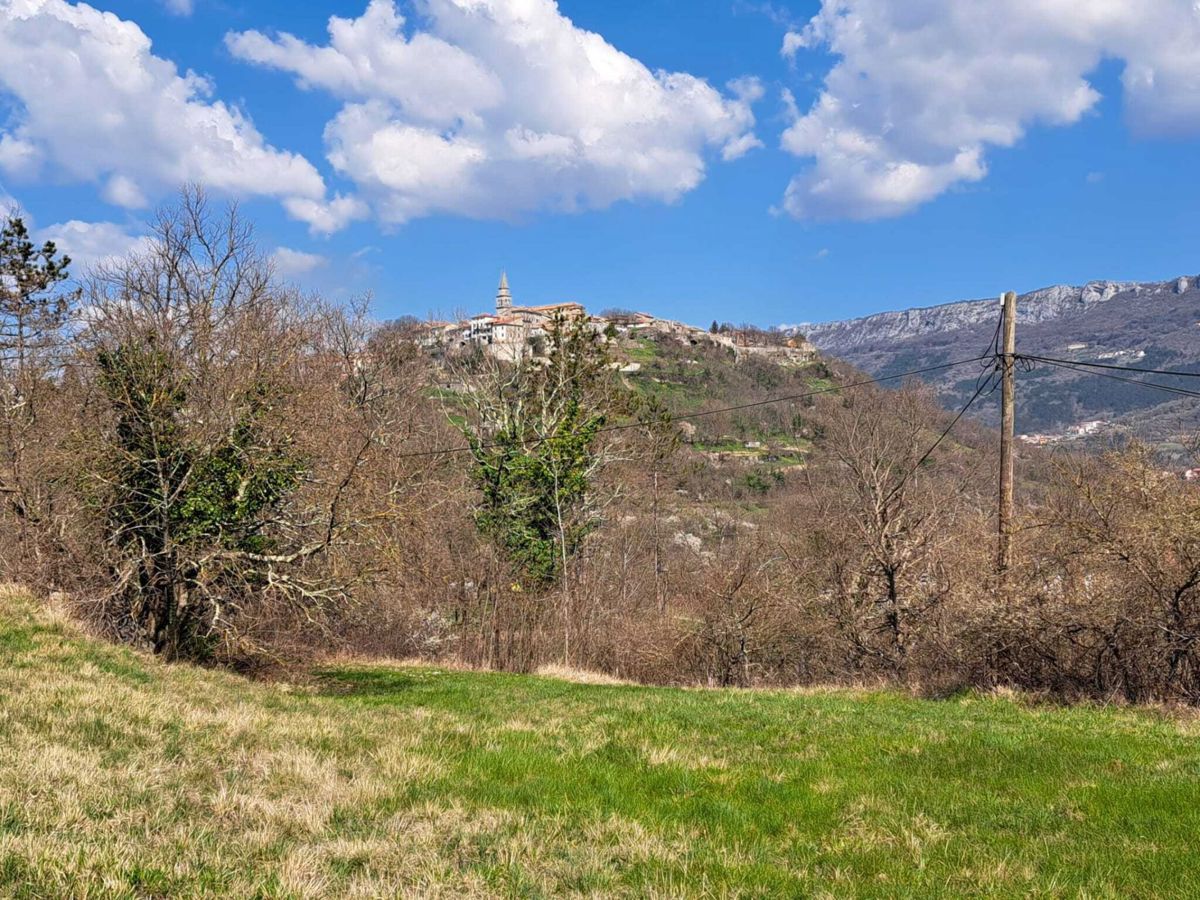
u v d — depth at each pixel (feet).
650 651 99.09
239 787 26.99
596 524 123.24
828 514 100.32
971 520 81.87
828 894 20.39
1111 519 58.18
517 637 101.40
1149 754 35.22
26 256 98.58
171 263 94.12
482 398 124.67
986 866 22.38
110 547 59.98
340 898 18.43
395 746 34.73
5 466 64.80
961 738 39.42
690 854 23.22
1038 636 59.67
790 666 98.27
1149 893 20.35
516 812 26.76
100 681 40.68
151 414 58.80
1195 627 52.90
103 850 18.13
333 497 64.54
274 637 74.18
